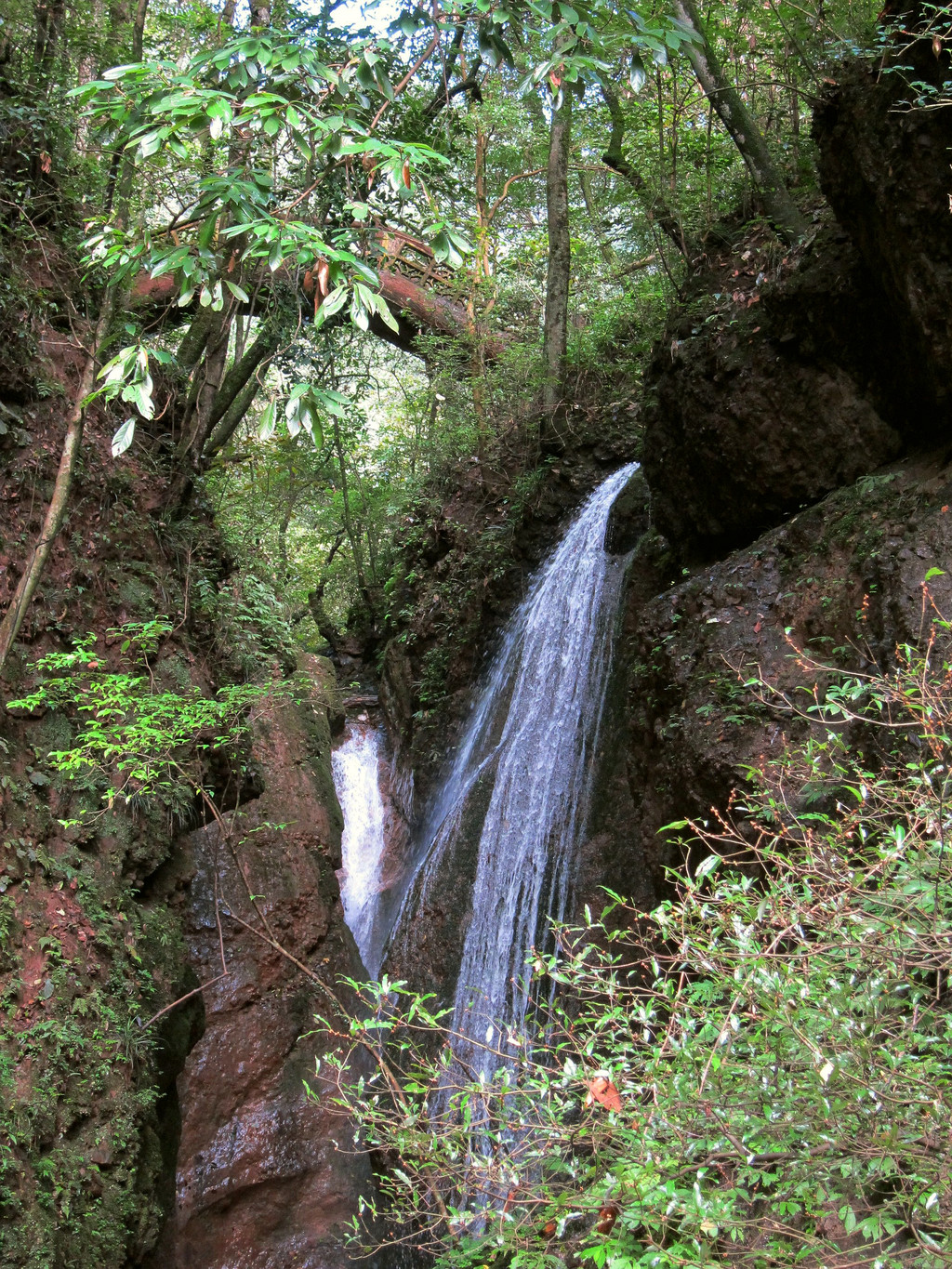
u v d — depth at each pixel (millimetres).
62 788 5555
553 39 3572
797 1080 2389
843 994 2477
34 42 7039
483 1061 9289
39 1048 4703
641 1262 2264
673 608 7172
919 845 2719
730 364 7352
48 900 5180
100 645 6199
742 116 7914
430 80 8016
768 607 6391
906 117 5418
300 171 5266
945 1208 2291
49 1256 4172
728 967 2688
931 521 5473
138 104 3350
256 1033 9656
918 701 3287
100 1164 4801
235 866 10344
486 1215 2738
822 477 6824
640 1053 2791
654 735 7012
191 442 7602
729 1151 2441
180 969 6258
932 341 5594
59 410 6180
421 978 10805
